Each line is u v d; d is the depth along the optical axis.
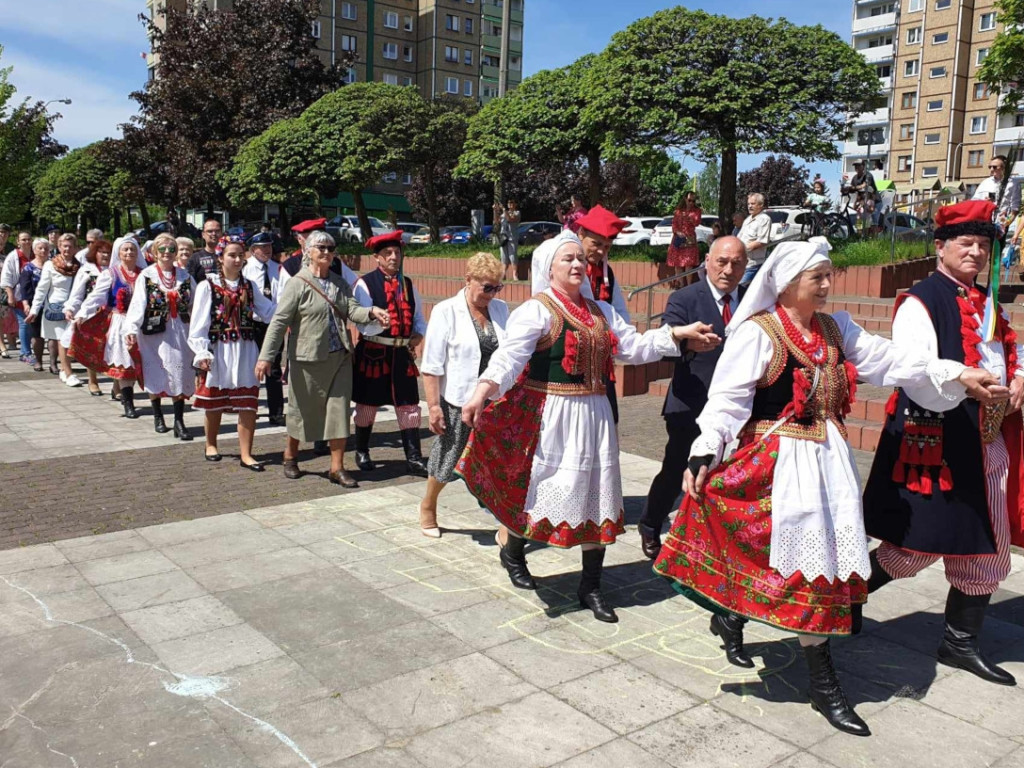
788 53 15.98
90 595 4.46
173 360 8.15
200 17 35.41
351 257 24.58
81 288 10.14
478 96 67.00
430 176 27.30
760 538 3.25
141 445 8.02
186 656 3.80
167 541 5.30
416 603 4.41
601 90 16.58
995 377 3.30
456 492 6.50
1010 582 4.80
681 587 3.51
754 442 3.32
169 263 8.14
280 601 4.41
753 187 52.09
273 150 27.12
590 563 4.32
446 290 18.67
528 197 42.91
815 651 3.34
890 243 13.94
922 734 3.25
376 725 3.26
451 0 64.56
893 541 3.63
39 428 8.70
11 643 3.90
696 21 16.11
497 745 3.14
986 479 3.59
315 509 6.02
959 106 60.53
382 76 64.44
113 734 3.18
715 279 4.74
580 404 4.12
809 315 3.37
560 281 4.14
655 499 5.04
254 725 3.25
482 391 3.98
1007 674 3.68
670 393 4.88
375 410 7.11
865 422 7.82
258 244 8.62
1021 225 12.39
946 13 60.09
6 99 30.34
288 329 6.53
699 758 3.07
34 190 47.59
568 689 3.56
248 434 7.17
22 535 5.40
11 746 3.10
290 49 33.78
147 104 34.72
